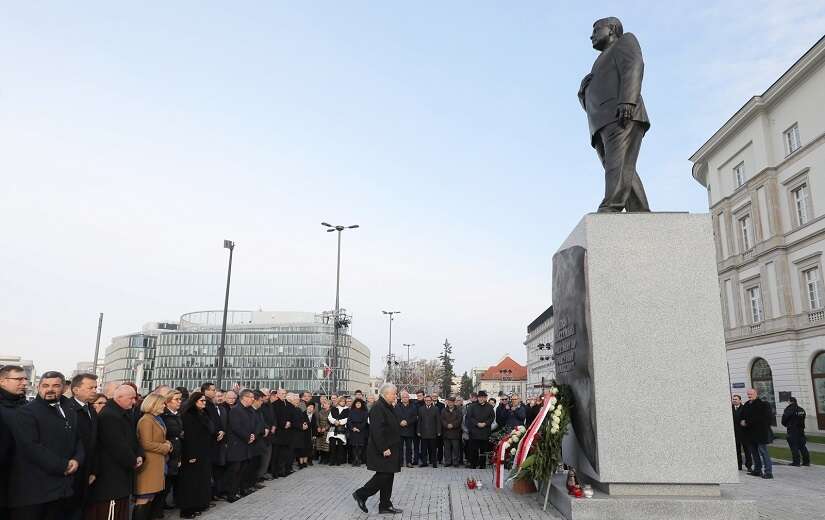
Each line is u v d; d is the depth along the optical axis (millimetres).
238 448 9469
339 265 35094
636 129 7539
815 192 28906
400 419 14938
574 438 7488
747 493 9312
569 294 7422
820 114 28625
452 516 6953
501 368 112562
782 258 31062
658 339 6520
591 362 6633
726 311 36938
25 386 5473
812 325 28766
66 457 5438
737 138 35781
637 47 7629
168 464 7973
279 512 8242
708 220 6762
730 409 6332
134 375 98750
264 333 85875
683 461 6242
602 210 7293
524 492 8836
